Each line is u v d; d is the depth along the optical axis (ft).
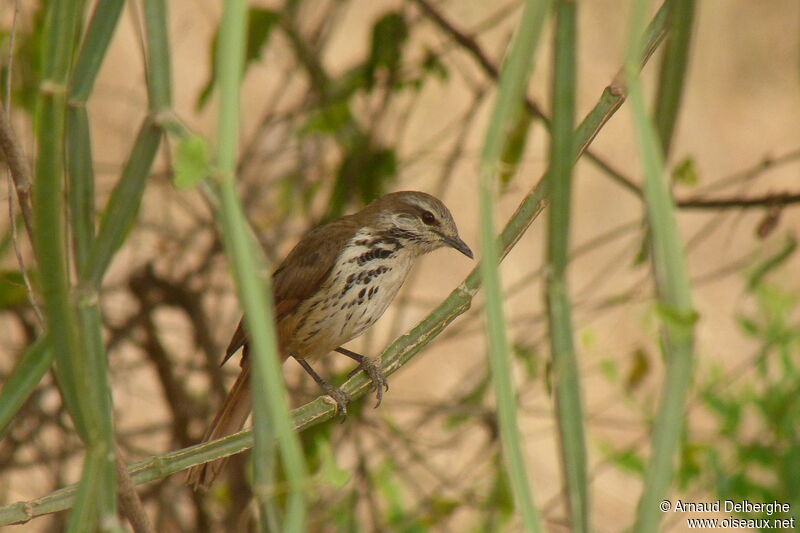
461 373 57.82
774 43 75.25
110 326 41.91
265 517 15.99
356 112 49.32
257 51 37.09
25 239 41.78
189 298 41.83
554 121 15.53
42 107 15.64
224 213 14.79
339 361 53.16
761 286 39.17
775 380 40.73
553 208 15.65
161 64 16.19
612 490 49.39
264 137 43.60
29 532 40.86
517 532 38.29
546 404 53.93
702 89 74.28
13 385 17.58
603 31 68.85
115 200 16.48
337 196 41.06
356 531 38.32
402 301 43.19
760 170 37.09
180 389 41.47
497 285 15.16
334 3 44.39
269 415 16.05
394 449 44.06
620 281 62.75
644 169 15.10
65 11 15.70
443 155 52.80
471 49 37.83
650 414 39.78
